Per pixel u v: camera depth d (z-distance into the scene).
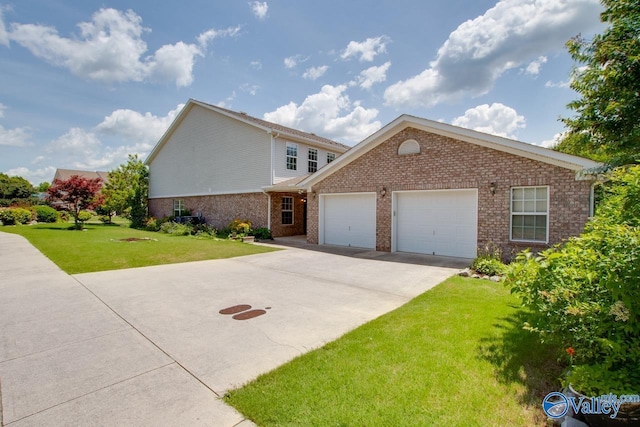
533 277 3.04
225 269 8.77
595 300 2.76
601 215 3.89
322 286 6.90
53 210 28.16
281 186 15.19
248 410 2.62
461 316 4.75
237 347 3.87
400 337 4.02
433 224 10.73
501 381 2.98
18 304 5.60
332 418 2.48
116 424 2.47
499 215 9.19
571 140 8.45
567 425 2.31
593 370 2.41
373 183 11.93
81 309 5.33
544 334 2.97
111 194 26.03
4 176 40.91
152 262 9.72
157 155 25.84
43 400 2.80
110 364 3.46
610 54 6.44
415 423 2.41
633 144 6.61
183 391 2.93
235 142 18.50
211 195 20.30
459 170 9.89
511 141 8.80
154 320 4.82
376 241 11.92
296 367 3.32
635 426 2.18
